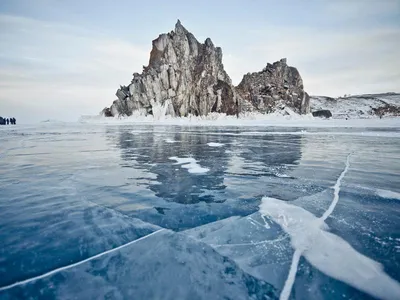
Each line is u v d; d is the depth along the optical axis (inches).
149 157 419.2
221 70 2755.9
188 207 189.3
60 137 800.3
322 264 116.5
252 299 95.2
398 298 95.5
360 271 111.1
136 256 122.6
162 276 107.6
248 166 345.7
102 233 146.3
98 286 101.0
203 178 279.7
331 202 197.5
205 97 2500.0
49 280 104.5
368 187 238.8
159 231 149.3
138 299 94.2
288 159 402.0
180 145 594.6
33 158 402.0
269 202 197.5
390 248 129.0
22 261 117.6
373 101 4180.6
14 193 220.4
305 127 1486.2
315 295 97.3
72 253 124.6
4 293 96.4
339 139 727.1
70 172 305.0
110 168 331.0
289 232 147.6
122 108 2719.0
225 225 157.6
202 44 2822.3
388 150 497.7
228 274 109.4
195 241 137.7
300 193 222.4
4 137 785.6
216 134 950.4
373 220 163.2
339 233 145.5
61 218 167.2
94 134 938.1
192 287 101.0
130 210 183.0
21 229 150.5
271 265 116.0
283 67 2942.9
